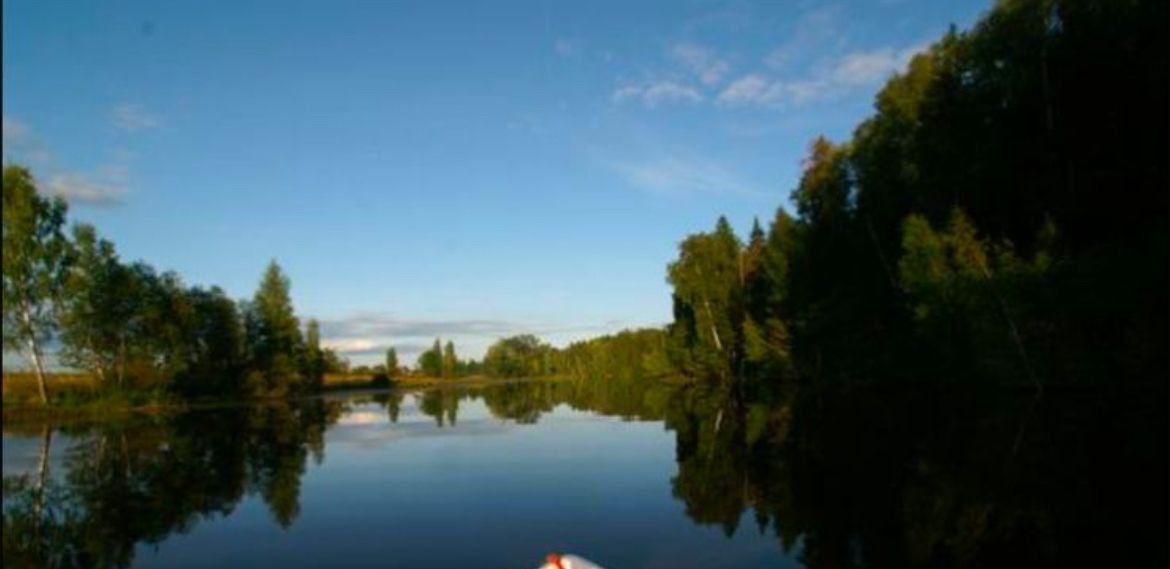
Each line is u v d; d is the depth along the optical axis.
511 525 16.27
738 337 70.56
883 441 25.30
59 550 15.35
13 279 53.31
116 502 20.66
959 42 44.28
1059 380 34.78
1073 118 36.25
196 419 51.66
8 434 41.97
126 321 61.09
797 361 59.91
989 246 37.53
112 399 57.84
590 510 17.47
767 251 64.12
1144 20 32.62
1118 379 32.16
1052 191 37.44
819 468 21.19
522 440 33.78
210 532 16.64
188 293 71.62
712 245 72.50
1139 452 19.58
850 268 54.62
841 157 58.28
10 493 22.58
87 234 56.75
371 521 17.22
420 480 22.92
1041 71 37.50
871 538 13.48
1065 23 36.78
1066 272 32.53
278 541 15.62
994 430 25.28
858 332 50.94
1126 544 12.03
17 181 52.97
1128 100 33.56
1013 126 39.34
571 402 66.19
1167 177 31.81
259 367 82.44
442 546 14.75
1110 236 34.09
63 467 28.00
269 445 34.28
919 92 48.50
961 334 38.41
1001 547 12.34
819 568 12.00
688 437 31.62
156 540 16.03
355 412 59.06
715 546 13.70
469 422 46.38
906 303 41.75
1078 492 15.69
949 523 14.12
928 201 44.84
